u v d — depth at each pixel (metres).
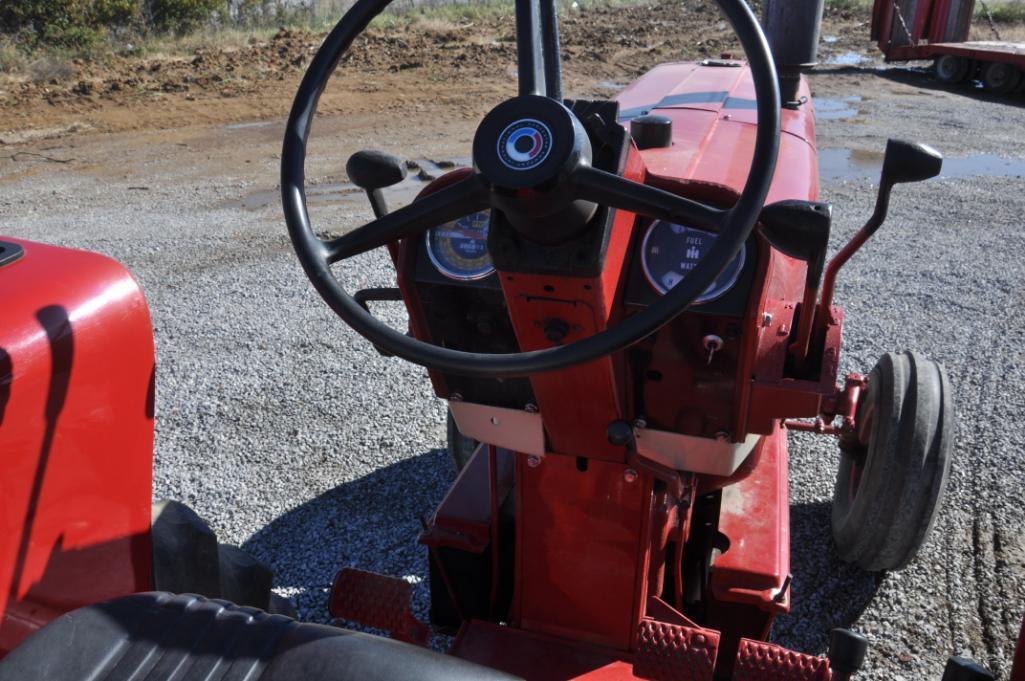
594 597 2.26
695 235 1.83
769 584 2.29
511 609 2.38
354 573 2.17
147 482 1.85
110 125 10.57
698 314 1.86
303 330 5.04
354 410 4.15
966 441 3.78
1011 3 21.17
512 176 1.35
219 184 8.23
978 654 2.66
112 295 1.68
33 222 7.15
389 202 7.41
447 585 2.46
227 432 3.99
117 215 7.32
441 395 2.17
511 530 2.49
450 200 1.52
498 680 1.44
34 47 14.21
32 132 10.22
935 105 11.99
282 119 10.88
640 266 1.85
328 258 1.57
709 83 3.88
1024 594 2.89
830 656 1.80
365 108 11.35
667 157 2.47
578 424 2.00
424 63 13.63
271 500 3.50
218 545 2.48
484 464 2.72
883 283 5.56
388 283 5.54
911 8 14.11
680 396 2.02
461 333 2.06
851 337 4.79
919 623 2.79
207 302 5.45
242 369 4.58
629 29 16.61
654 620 2.08
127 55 14.25
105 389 1.67
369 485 3.58
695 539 2.64
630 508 2.14
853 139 9.78
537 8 1.59
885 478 2.56
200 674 1.43
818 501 3.42
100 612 1.53
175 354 4.76
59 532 1.62
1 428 1.45
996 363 4.50
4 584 1.50
